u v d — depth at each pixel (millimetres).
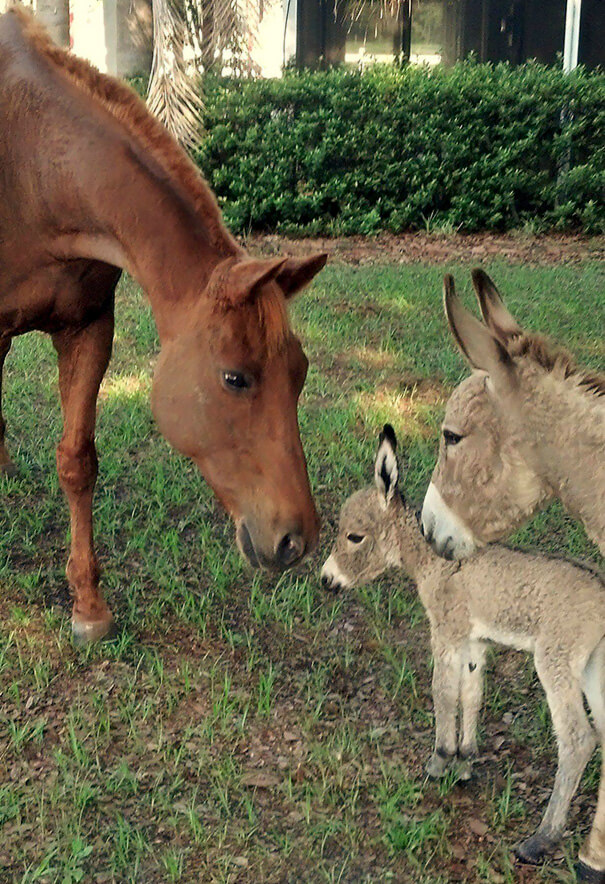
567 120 13562
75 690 4230
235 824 3514
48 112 3834
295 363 3441
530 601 3309
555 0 15797
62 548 5426
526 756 3900
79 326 4309
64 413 4457
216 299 3365
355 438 6684
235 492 3514
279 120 13203
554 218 13703
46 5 12062
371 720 4105
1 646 4500
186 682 4199
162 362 3543
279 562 3424
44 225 3916
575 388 3152
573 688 3213
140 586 5020
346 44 16016
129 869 3307
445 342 8711
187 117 12492
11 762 3795
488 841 3453
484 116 13461
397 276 10883
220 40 13766
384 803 3588
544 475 3256
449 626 3537
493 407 3232
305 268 3502
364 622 4832
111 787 3648
